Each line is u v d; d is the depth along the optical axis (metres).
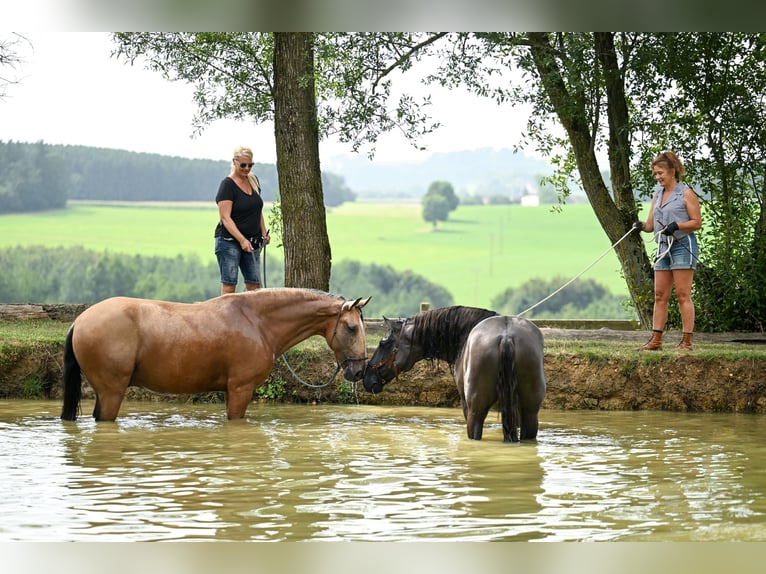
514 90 17.55
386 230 141.50
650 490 6.74
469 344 8.68
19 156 102.94
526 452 8.27
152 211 111.31
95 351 9.69
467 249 128.50
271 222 18.05
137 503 6.30
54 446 8.44
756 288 15.74
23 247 91.88
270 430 9.50
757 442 8.96
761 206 16.33
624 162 17.70
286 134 15.50
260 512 6.08
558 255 123.06
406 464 7.69
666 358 11.77
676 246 11.93
